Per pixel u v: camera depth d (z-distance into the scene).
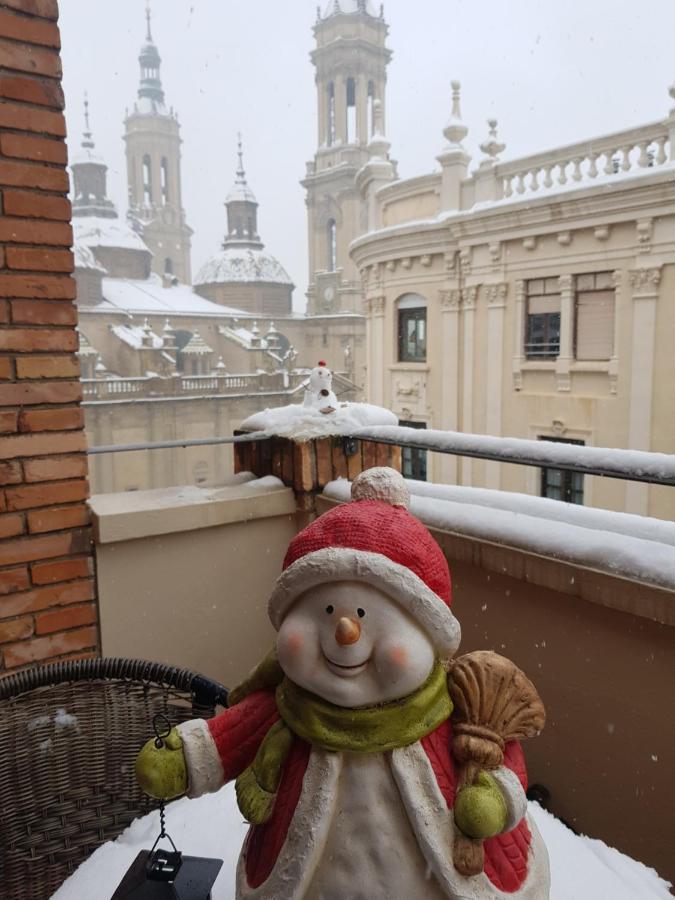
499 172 13.43
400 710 0.94
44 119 2.17
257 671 1.13
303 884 0.92
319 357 48.59
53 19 2.16
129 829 1.68
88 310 39.62
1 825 1.64
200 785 1.05
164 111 66.50
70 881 1.53
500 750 0.95
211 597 2.62
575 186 11.72
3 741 1.66
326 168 48.31
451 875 0.89
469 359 14.27
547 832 1.59
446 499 2.26
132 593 2.44
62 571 2.31
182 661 2.58
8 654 2.24
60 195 2.21
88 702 1.75
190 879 1.27
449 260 14.31
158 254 65.12
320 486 2.73
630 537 1.72
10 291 2.16
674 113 10.69
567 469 1.76
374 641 0.92
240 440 2.69
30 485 2.24
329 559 0.93
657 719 1.65
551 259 12.41
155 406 32.66
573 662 1.83
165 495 2.61
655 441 11.26
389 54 48.94
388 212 16.72
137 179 65.69
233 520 2.59
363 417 2.80
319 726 0.95
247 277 50.75
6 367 2.17
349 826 0.93
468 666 0.99
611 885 1.41
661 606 1.57
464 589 2.13
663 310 10.98
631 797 1.73
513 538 1.92
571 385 12.40
